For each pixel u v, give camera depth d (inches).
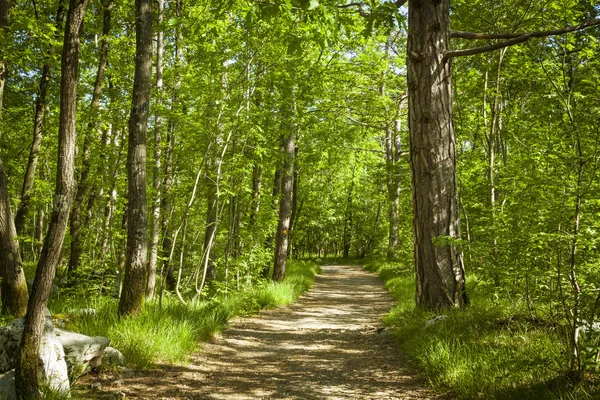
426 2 300.7
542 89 378.6
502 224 213.0
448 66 302.8
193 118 376.2
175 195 444.1
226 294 457.4
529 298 225.8
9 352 168.6
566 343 183.0
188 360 237.1
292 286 593.9
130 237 279.0
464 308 286.5
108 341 207.3
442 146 300.4
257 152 432.8
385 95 699.4
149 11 292.5
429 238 300.5
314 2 173.3
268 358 260.5
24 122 546.0
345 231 1616.6
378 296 608.4
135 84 288.0
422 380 205.3
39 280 148.6
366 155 1104.2
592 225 180.2
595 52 345.1
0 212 264.4
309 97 558.3
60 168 146.4
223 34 387.9
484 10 408.2
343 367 239.5
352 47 569.6
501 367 181.0
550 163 234.4
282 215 653.3
